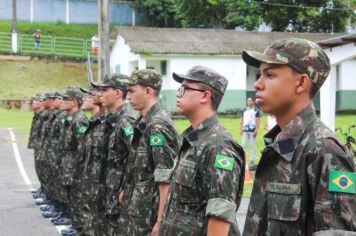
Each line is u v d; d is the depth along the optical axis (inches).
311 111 98.0
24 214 357.1
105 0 580.4
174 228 136.5
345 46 568.7
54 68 1472.7
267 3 1342.3
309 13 1355.8
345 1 1370.6
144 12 1818.4
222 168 132.7
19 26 1680.6
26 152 691.4
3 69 1424.7
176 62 1082.7
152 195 183.8
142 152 186.2
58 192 330.3
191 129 146.2
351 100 1130.0
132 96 191.6
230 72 1114.1
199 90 142.3
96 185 244.4
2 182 485.4
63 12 1779.0
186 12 1406.3
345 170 90.6
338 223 88.7
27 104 1228.5
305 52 96.3
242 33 1197.7
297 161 94.6
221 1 1357.0
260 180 99.8
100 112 253.8
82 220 258.1
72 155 309.4
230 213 130.0
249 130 525.0
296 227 93.3
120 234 196.5
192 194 136.5
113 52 1242.0
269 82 98.0
